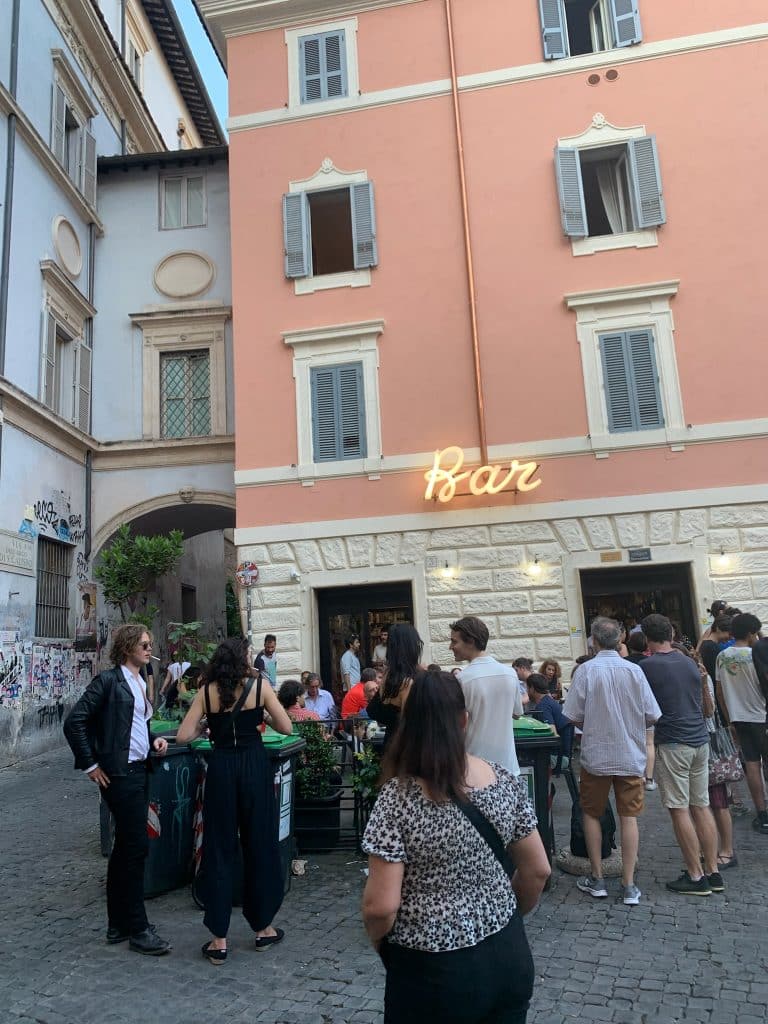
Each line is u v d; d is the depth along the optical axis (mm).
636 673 5520
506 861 2426
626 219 14188
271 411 14164
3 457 12781
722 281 13281
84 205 16422
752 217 13352
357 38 15102
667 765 5656
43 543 14289
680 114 13820
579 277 13641
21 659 12883
